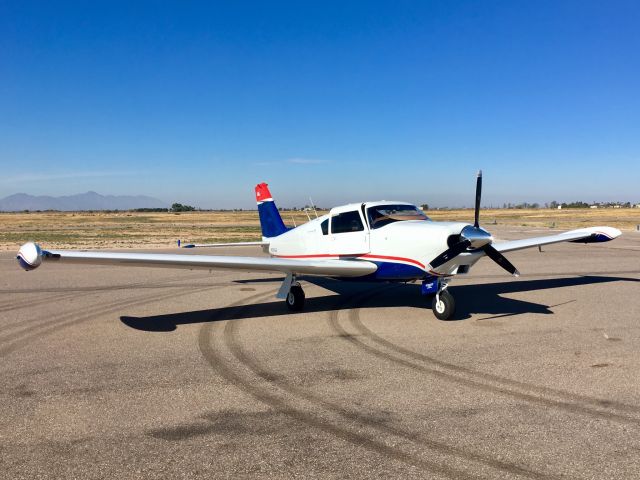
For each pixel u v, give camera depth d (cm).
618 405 406
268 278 1291
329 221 921
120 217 10462
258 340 639
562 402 414
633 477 294
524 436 350
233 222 7081
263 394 440
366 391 446
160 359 554
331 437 351
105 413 398
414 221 820
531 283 1127
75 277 1312
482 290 1038
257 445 340
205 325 731
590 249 2028
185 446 339
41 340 643
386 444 340
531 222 5066
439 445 337
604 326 701
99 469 308
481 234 708
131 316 797
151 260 712
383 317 783
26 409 407
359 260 851
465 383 465
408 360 545
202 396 436
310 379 481
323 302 927
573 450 328
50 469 308
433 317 779
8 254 1983
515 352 571
